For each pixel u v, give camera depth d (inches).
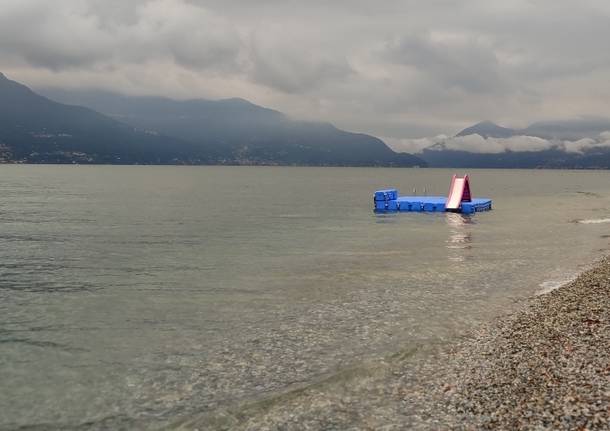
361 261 1521.9
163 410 584.1
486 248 1774.1
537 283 1211.2
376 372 677.9
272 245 1839.3
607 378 571.5
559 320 847.1
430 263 1485.0
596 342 707.4
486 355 716.0
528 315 910.4
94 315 965.8
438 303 1038.4
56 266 1441.9
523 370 634.8
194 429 538.0
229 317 950.4
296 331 864.9
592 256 1585.9
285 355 753.0
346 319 932.6
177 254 1641.2
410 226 2445.9
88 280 1264.8
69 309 1005.8
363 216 2906.0
